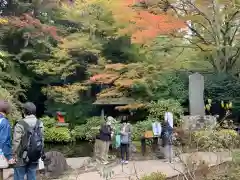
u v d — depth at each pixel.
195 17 13.20
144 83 14.44
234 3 12.63
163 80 15.12
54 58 16.25
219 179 6.23
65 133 15.09
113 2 12.92
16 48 16.77
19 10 17.05
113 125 10.76
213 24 13.96
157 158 10.41
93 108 17.19
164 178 6.89
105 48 16.52
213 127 10.85
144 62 14.63
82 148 13.60
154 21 12.12
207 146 8.45
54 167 8.24
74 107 17.14
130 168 8.54
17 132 5.13
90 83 16.06
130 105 14.45
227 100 14.71
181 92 15.30
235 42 15.44
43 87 17.12
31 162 5.19
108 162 9.45
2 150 5.25
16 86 15.70
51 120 16.12
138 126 13.19
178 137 10.64
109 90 15.27
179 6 13.45
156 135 10.91
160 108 14.00
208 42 14.51
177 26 12.41
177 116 13.88
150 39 12.95
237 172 6.40
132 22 12.68
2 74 14.58
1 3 16.83
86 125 15.71
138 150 11.56
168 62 14.73
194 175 6.09
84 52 16.20
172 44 14.61
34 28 15.83
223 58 15.45
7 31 16.08
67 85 16.44
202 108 14.25
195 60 15.67
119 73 14.52
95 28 15.85
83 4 15.65
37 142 5.16
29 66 16.16
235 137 9.53
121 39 15.98
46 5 17.11
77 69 17.50
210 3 13.03
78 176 7.90
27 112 5.32
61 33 17.39
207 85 15.19
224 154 8.37
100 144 9.79
